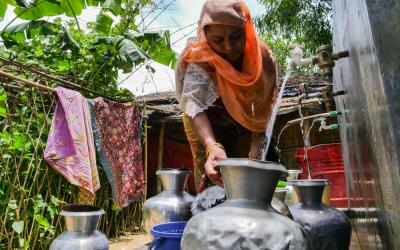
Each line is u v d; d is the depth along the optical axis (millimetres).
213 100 1775
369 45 1042
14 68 4398
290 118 7527
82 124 4578
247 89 1819
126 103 6152
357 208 2582
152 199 2158
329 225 1639
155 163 8703
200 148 1950
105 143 5277
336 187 3525
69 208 2209
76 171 4363
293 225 1059
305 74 8508
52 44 5578
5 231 3809
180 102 1845
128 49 5570
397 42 875
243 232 974
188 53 1811
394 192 973
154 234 1639
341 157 3570
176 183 2176
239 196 1078
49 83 4754
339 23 2395
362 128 1683
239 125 2053
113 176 5375
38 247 4449
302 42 11039
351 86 1977
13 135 3939
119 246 5238
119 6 5863
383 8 893
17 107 4336
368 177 1692
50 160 4176
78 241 2008
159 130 8547
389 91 874
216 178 1523
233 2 1657
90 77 5703
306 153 3498
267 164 1056
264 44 1973
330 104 3006
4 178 3986
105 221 5590
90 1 5816
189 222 1116
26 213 4055
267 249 960
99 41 5715
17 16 5512
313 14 10898
